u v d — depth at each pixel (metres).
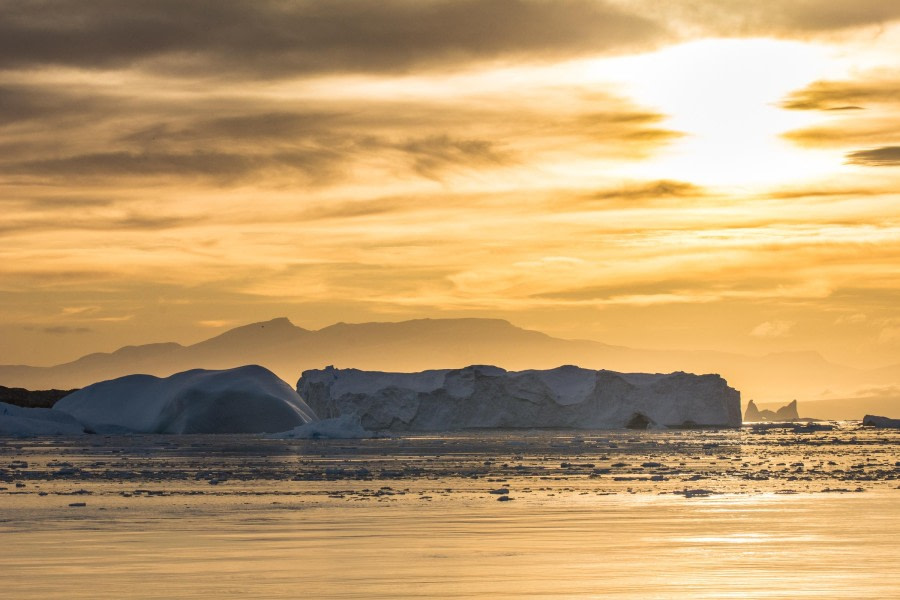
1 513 73.00
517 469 127.38
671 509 74.44
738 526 63.31
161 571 47.06
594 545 55.03
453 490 93.50
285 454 172.62
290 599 40.47
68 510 75.06
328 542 56.84
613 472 121.56
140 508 76.56
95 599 40.62
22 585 43.62
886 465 142.75
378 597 40.69
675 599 40.06
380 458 157.62
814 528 62.09
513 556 51.16
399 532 61.25
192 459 154.88
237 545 55.78
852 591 41.44
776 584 43.00
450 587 42.78
